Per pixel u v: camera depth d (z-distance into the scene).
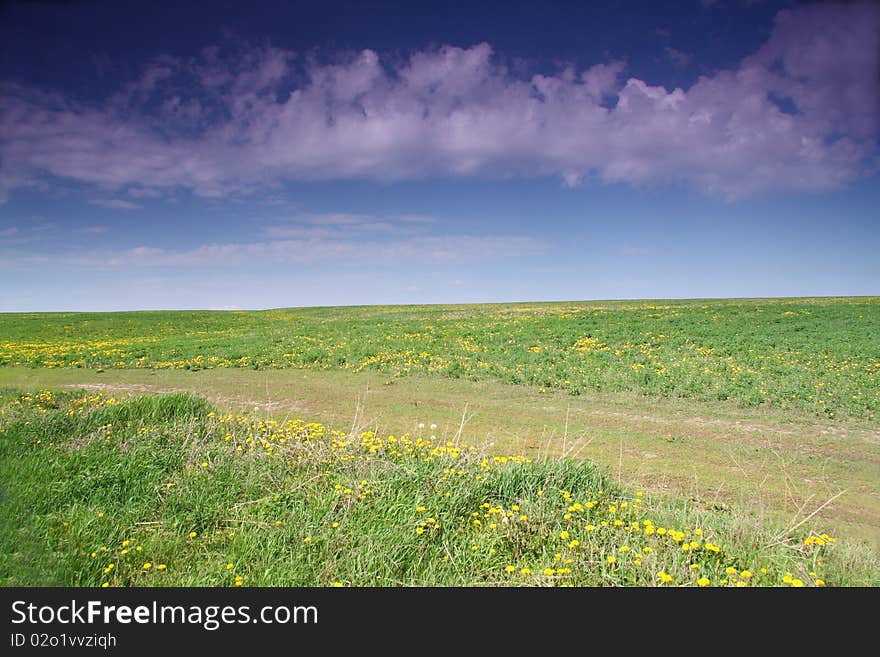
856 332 22.17
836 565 4.34
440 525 4.84
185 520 5.05
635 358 16.62
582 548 4.49
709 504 5.86
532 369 14.95
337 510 5.13
